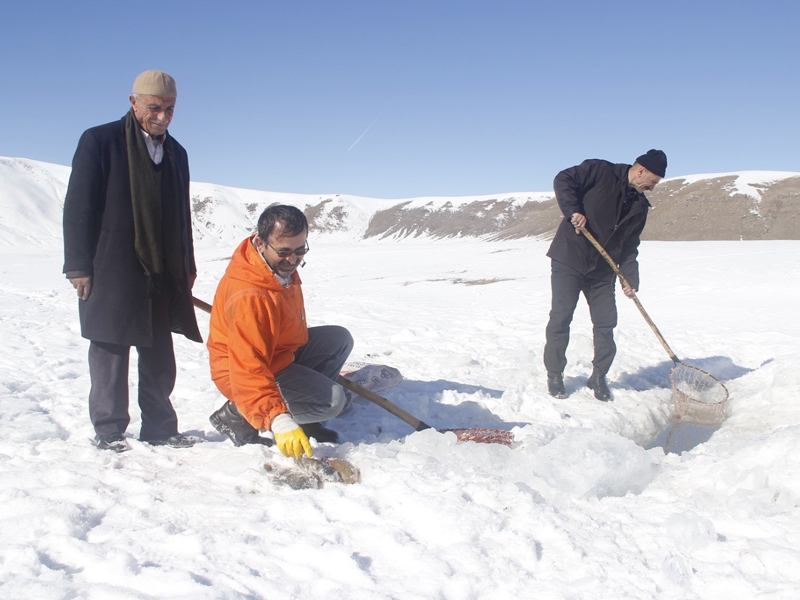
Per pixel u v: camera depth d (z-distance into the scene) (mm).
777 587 2055
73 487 2723
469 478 2830
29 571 2121
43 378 5230
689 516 2398
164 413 3531
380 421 4191
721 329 7629
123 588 2047
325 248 45594
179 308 3521
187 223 3529
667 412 4945
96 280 3199
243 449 3197
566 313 4828
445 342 6949
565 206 4609
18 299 12016
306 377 3383
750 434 4207
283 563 2205
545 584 2102
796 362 5547
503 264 21125
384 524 2477
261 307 2984
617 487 2951
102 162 3174
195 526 2471
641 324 8070
